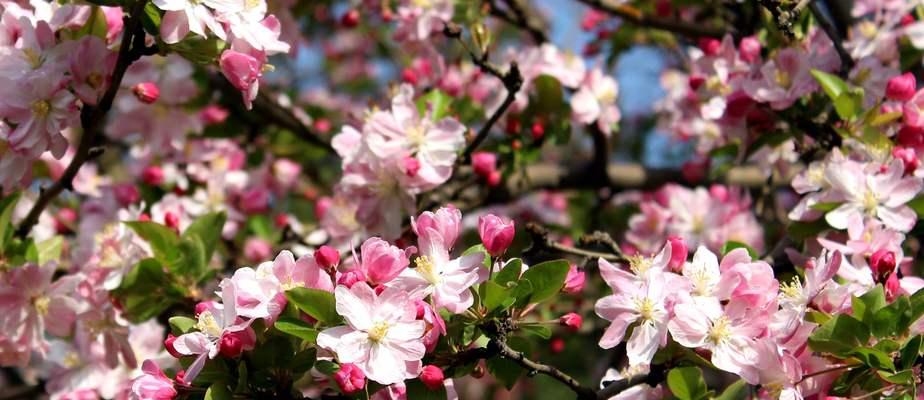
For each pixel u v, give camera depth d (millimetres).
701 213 5059
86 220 4773
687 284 3023
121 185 5059
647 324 2998
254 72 3307
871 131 3912
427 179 4023
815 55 4270
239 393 2879
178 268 3953
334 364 2893
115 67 3303
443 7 5133
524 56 4926
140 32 3254
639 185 6020
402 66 6953
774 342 2896
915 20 4805
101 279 4043
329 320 2826
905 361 2893
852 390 3043
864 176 3684
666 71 6926
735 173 6016
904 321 2979
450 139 4086
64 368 4371
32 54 3369
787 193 6453
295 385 3357
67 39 3518
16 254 3879
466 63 5230
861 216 3637
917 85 4996
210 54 3311
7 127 3391
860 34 4562
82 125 3441
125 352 4039
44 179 5234
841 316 2977
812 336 2988
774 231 5477
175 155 5344
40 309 3850
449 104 4609
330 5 6902
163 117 5137
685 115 5535
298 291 2787
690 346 2924
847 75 4289
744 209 5160
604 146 5766
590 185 5957
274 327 2904
